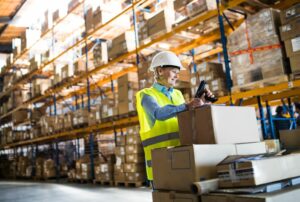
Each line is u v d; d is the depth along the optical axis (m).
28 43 14.17
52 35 12.70
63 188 9.41
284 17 4.50
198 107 2.27
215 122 2.17
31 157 15.59
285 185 1.90
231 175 1.87
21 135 16.14
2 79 20.23
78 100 14.84
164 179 2.22
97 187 8.88
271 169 1.85
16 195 8.62
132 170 8.16
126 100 8.30
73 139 14.41
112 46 9.02
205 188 1.90
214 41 7.39
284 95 5.37
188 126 2.34
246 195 1.70
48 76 14.92
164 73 2.75
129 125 9.73
